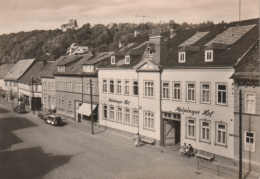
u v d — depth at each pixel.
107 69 38.81
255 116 22.86
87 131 39.62
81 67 47.09
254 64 23.22
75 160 26.95
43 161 26.75
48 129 41.50
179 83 29.38
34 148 31.27
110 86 38.84
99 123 41.53
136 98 34.56
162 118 31.47
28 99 64.88
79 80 45.50
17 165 25.66
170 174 23.05
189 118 28.44
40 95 61.16
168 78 30.34
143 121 33.69
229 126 24.88
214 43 26.30
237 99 23.97
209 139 26.66
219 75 25.44
